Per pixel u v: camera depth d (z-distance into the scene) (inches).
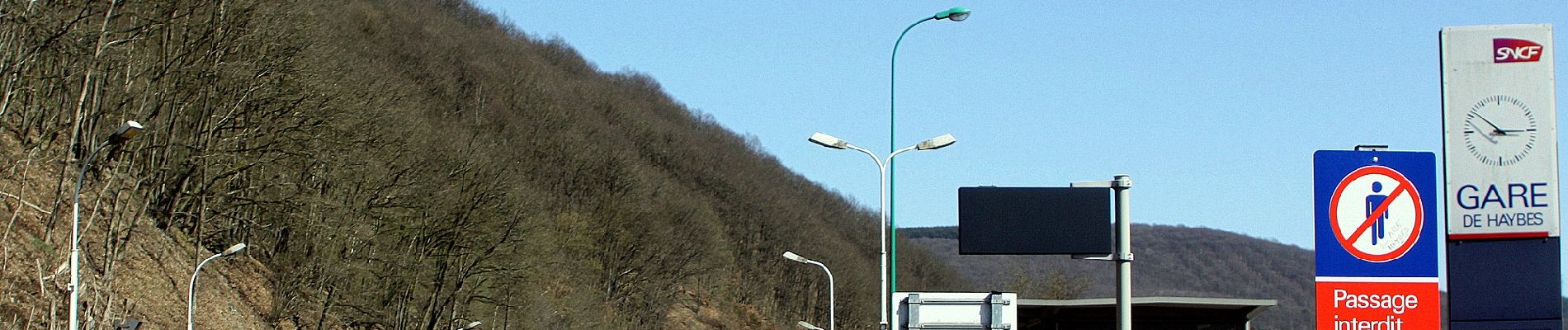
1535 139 682.8
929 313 1042.7
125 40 2228.1
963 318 1042.7
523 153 5689.0
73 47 2150.6
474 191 3043.8
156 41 2497.5
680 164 7460.6
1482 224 685.9
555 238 4269.2
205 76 2477.9
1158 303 1262.3
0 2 2021.4
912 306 1042.1
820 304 6200.8
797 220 7278.5
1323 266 687.7
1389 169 689.6
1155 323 1291.8
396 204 2787.9
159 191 2517.2
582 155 5802.2
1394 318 685.9
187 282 2397.9
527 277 3144.7
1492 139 686.5
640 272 4923.7
